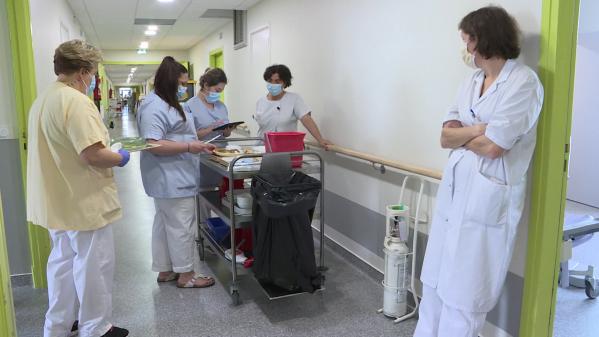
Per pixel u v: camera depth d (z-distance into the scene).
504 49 1.68
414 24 2.48
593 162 4.63
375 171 2.96
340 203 3.46
